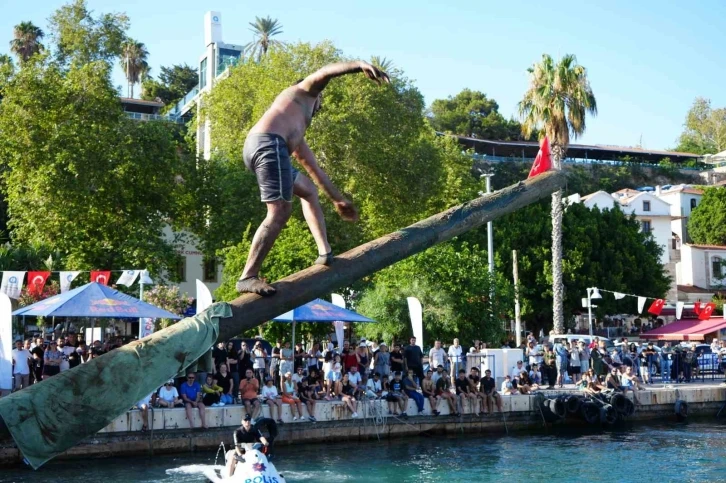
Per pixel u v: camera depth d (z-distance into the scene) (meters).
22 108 36.50
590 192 83.62
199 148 55.66
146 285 36.81
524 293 48.72
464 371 24.98
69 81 37.66
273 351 23.20
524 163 82.75
